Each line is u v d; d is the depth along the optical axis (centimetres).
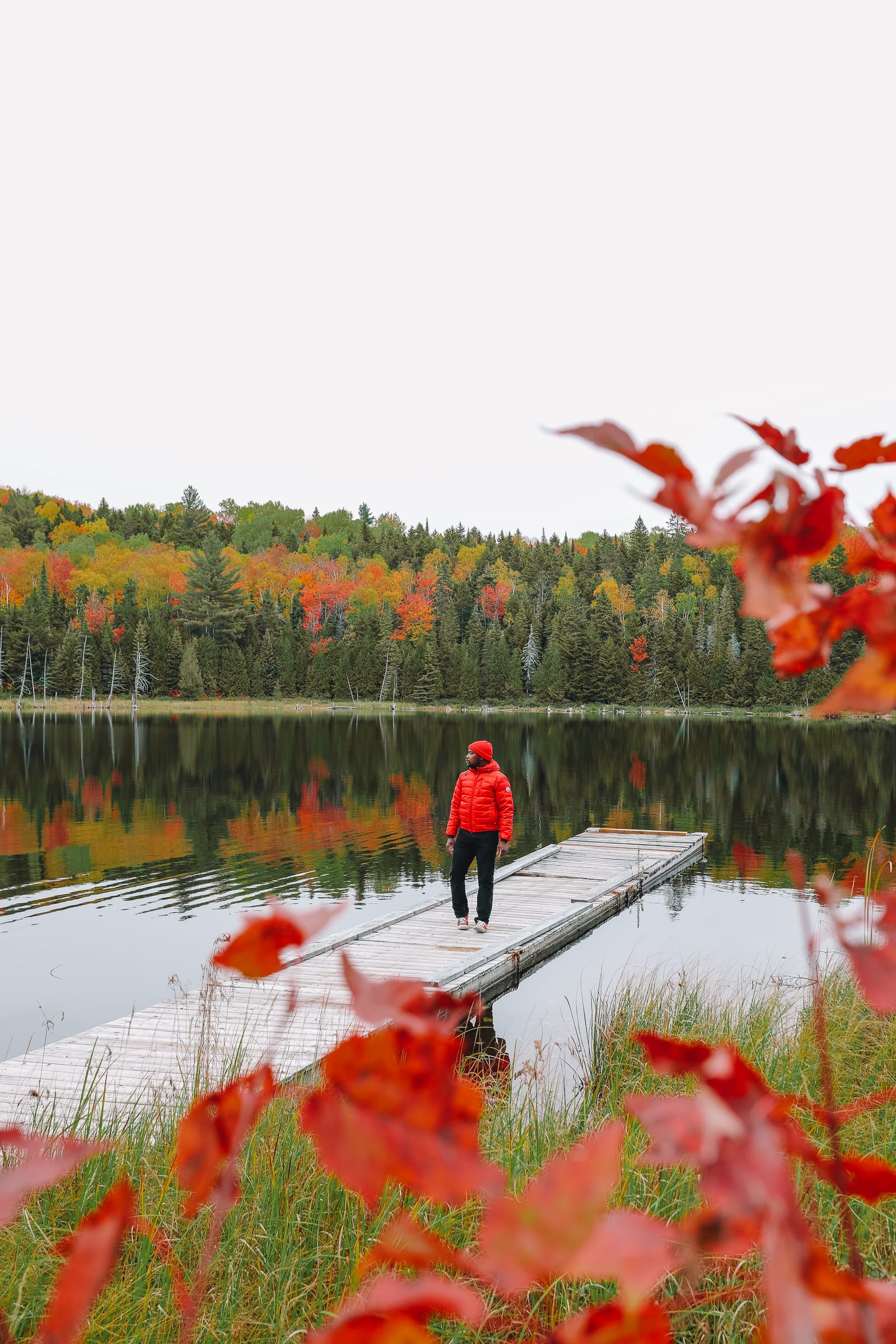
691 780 2875
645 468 30
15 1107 506
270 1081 37
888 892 32
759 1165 28
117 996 832
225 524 16888
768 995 632
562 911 1090
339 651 10125
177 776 2875
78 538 13438
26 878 1373
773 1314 27
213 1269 244
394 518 17550
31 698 9344
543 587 12094
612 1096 414
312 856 1552
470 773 1007
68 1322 31
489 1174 32
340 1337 30
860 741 4878
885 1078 382
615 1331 29
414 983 34
